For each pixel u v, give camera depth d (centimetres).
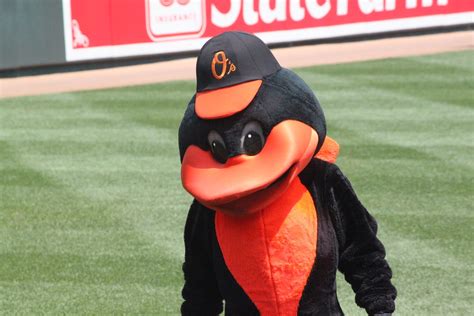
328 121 3594
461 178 2767
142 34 5028
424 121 3566
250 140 995
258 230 1022
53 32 4822
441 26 5856
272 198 1000
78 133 3528
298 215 1026
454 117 3631
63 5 4819
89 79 4691
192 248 1118
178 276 2070
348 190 1060
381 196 2602
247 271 1038
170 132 3509
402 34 5753
